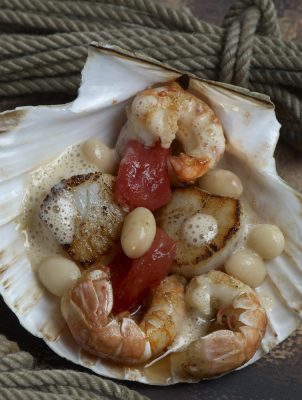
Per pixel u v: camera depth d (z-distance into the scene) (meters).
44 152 0.19
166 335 0.18
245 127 0.19
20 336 0.19
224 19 0.22
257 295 0.19
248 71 0.21
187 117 0.19
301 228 0.19
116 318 0.18
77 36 0.21
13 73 0.21
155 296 0.19
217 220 0.19
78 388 0.18
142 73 0.19
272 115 0.19
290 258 0.20
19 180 0.19
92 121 0.20
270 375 0.20
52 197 0.19
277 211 0.20
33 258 0.19
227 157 0.20
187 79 0.19
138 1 0.22
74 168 0.20
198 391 0.19
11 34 0.22
